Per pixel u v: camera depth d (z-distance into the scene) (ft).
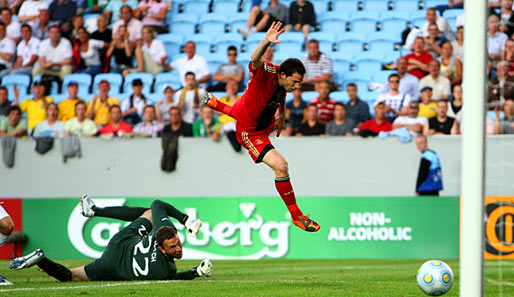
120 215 74.02
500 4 122.93
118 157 125.49
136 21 150.92
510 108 109.09
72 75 145.38
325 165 120.88
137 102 134.72
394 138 118.73
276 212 114.52
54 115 131.03
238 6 160.86
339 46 149.59
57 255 117.50
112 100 133.90
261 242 114.52
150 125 128.47
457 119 121.08
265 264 106.11
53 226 117.91
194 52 142.61
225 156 123.34
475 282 44.65
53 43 147.02
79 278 70.79
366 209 113.39
